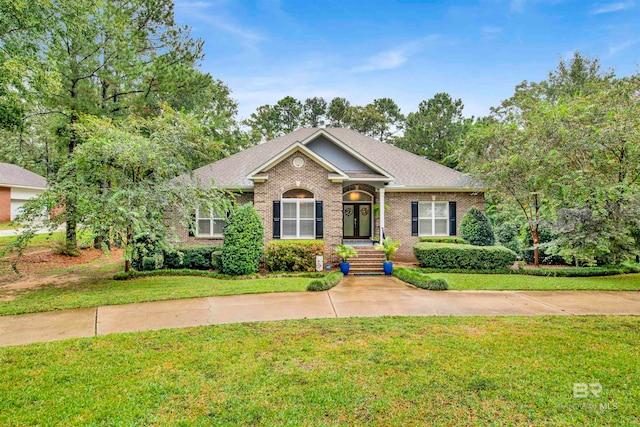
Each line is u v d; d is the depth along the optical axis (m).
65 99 17.09
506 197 15.57
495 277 13.17
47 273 14.44
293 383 5.09
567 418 4.24
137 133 13.83
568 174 12.97
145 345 6.49
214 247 15.53
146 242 14.02
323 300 9.95
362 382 5.11
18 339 6.87
